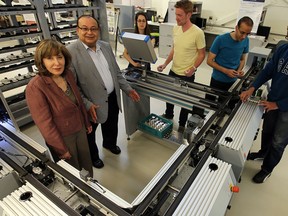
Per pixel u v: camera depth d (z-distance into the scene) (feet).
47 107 4.38
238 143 3.85
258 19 14.51
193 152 3.84
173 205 2.79
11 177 3.27
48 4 8.93
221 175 3.27
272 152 6.22
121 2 21.71
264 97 5.90
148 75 7.21
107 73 6.02
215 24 18.65
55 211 2.71
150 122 8.70
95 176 7.11
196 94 5.95
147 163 7.69
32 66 9.80
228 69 7.30
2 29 8.04
